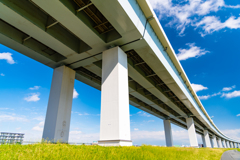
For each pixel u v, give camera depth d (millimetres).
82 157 5801
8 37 14117
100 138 12766
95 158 5867
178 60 24219
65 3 11414
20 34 15164
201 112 45375
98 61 19594
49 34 13875
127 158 6492
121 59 15047
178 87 26219
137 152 8094
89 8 13219
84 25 13133
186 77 28750
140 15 14367
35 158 5262
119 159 6156
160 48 18984
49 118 16312
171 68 22734
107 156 6469
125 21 12680
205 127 64375
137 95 30859
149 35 15992
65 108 17000
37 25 12914
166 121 48562
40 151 6098
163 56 19766
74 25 13133
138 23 13750
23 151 6020
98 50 16219
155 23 16344
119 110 12914
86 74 22344
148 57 17812
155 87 26953
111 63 14727
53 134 15227
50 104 17031
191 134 41938
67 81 18109
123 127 12938
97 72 21000
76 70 20594
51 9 11562
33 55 16844
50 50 17906
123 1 11602
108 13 12031
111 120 12883
